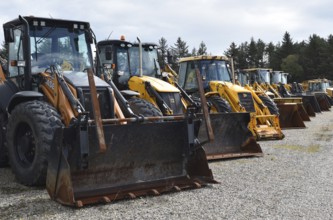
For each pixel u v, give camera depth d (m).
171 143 6.05
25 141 6.18
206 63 12.70
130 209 4.88
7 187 5.96
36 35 7.13
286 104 14.43
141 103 7.71
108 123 5.62
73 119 5.17
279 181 6.31
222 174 6.82
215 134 8.29
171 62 11.64
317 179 6.45
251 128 11.16
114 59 10.05
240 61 76.44
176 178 6.07
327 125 15.66
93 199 5.14
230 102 11.43
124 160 5.66
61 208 4.90
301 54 75.19
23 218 4.55
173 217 4.58
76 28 7.52
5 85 7.40
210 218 4.55
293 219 4.51
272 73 25.11
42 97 6.46
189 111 6.11
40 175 5.74
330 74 69.50
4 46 8.12
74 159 5.18
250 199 5.30
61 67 7.17
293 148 9.75
